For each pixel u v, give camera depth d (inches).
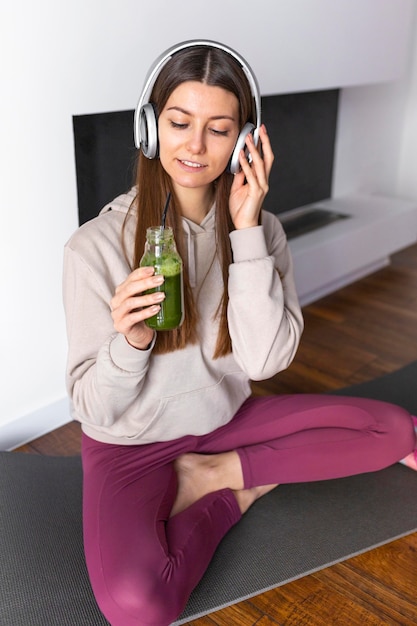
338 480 69.3
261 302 53.0
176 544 51.6
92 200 80.2
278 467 60.8
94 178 79.6
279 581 56.0
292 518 63.6
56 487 66.9
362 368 94.2
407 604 54.8
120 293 44.1
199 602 53.6
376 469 63.2
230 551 59.1
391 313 112.3
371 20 103.1
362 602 54.9
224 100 46.3
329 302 116.0
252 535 61.2
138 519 51.1
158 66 45.8
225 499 59.2
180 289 45.9
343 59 99.9
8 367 73.7
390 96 141.2
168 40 73.3
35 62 64.4
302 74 93.0
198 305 54.9
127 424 55.1
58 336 77.1
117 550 48.9
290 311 58.9
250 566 57.5
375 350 99.4
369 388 87.8
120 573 47.6
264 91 87.4
